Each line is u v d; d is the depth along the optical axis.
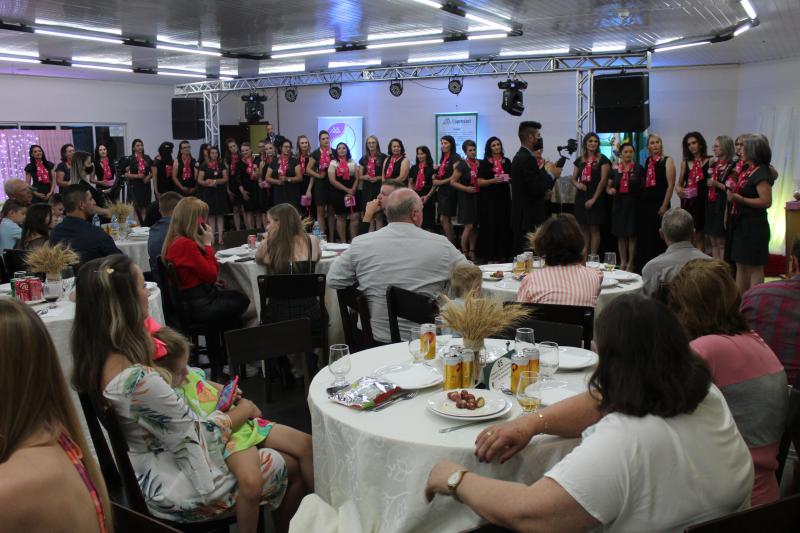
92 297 1.97
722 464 1.40
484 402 1.98
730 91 10.82
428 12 7.74
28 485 1.08
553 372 2.12
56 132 13.31
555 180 9.37
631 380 1.37
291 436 2.38
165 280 4.41
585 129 11.74
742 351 1.88
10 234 5.86
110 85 14.06
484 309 2.20
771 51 9.15
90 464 1.24
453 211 9.36
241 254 5.41
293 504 2.36
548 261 3.08
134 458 2.07
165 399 1.96
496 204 9.12
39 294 3.63
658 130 11.53
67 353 3.23
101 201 8.09
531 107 12.51
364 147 14.75
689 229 3.61
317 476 2.16
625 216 7.98
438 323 2.62
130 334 1.99
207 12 7.77
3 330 1.15
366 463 1.86
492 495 1.47
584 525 1.34
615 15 7.57
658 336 1.37
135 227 7.88
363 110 14.66
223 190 11.52
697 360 1.41
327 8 7.57
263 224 11.99
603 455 1.34
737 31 7.91
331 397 2.12
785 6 6.48
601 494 1.32
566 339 2.63
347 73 12.82
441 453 1.76
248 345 2.79
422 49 10.52
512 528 1.41
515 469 1.75
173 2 7.25
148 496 2.04
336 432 1.97
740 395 1.86
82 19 8.05
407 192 3.46
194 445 2.02
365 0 7.16
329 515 1.95
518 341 2.31
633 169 7.93
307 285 4.00
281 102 15.78
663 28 8.22
